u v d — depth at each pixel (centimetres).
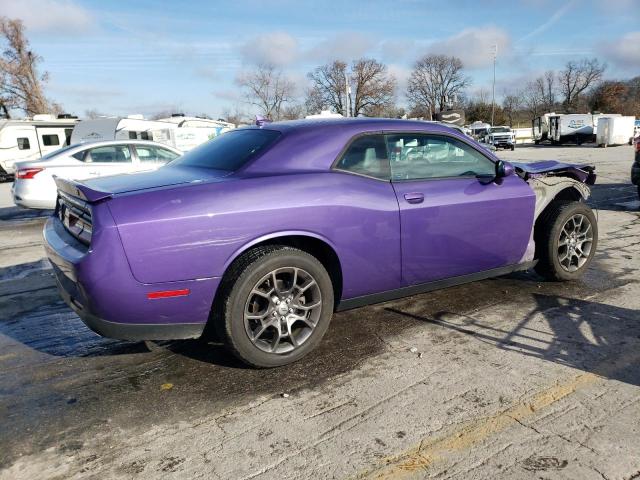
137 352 361
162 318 294
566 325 383
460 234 385
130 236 277
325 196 324
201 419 276
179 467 237
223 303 302
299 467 235
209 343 370
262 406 287
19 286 534
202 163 364
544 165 473
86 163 961
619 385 296
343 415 275
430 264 376
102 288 277
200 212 290
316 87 5228
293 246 338
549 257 455
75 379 325
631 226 744
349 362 336
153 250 281
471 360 333
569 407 275
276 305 316
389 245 352
